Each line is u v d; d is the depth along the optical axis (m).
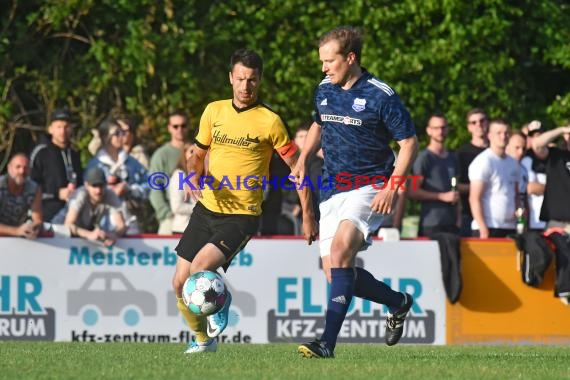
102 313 32.59
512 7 50.44
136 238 32.69
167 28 48.81
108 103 49.34
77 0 48.12
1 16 49.00
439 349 29.61
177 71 48.56
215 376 18.19
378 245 32.97
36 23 49.06
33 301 32.47
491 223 35.00
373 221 22.41
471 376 18.44
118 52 48.28
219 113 24.16
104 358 22.38
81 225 32.84
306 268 32.84
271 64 48.78
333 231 22.66
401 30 49.44
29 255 32.50
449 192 36.19
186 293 23.34
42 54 49.50
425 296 33.03
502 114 50.66
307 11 48.91
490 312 33.19
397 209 36.22
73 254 32.53
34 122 49.66
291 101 48.84
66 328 32.53
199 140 24.33
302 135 36.75
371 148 22.36
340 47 22.08
